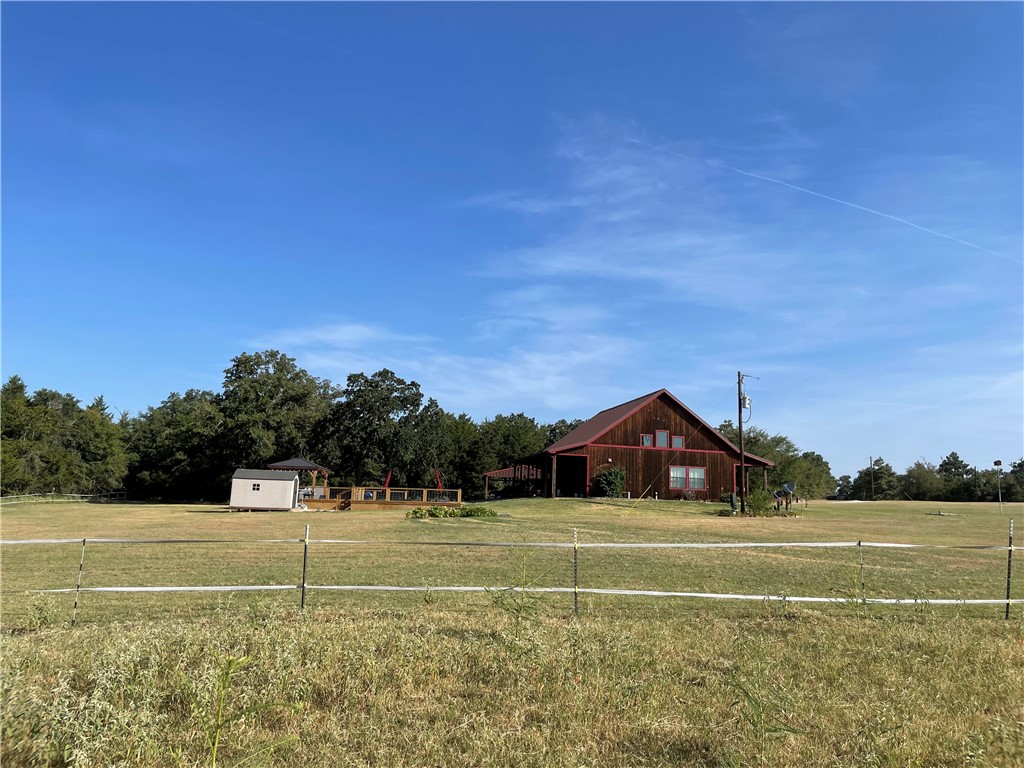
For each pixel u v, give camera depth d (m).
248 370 66.25
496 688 5.89
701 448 45.69
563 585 11.52
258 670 5.70
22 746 4.36
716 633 7.99
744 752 4.59
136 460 77.62
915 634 7.87
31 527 26.89
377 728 4.96
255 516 34.72
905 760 4.48
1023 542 22.50
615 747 4.74
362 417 62.56
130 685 5.35
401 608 9.34
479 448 77.19
